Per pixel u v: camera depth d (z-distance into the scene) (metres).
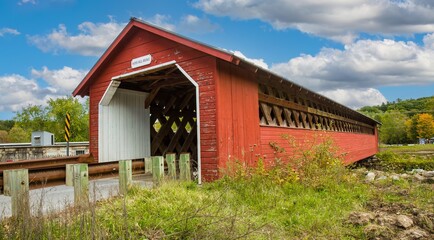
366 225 4.74
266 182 6.75
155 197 4.95
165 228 3.92
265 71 8.58
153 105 11.59
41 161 6.67
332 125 17.25
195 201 5.00
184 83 10.32
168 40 8.49
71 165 3.85
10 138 41.91
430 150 41.97
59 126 38.75
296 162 7.99
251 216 4.92
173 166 6.14
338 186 7.14
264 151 9.28
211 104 7.63
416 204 5.97
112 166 4.90
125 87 10.45
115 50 9.48
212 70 7.66
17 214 3.27
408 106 141.62
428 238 4.33
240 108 8.39
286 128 10.70
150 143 11.30
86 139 39.66
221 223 4.08
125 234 3.66
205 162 7.62
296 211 5.34
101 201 4.73
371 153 28.98
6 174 3.33
